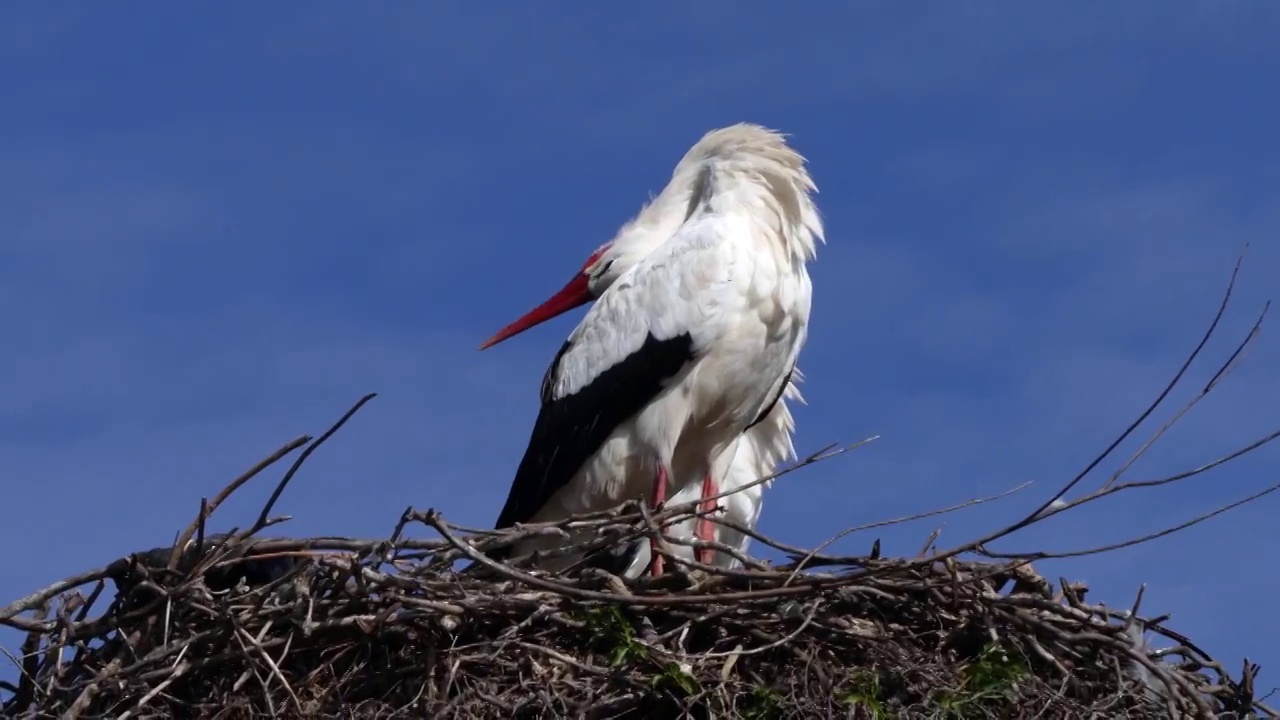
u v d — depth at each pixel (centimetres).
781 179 1461
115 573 1194
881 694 1159
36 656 1190
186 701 1172
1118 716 1145
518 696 1142
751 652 1147
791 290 1443
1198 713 1148
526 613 1170
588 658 1163
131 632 1187
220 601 1173
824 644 1179
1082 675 1180
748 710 1145
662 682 1128
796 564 1203
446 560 1182
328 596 1168
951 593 1179
